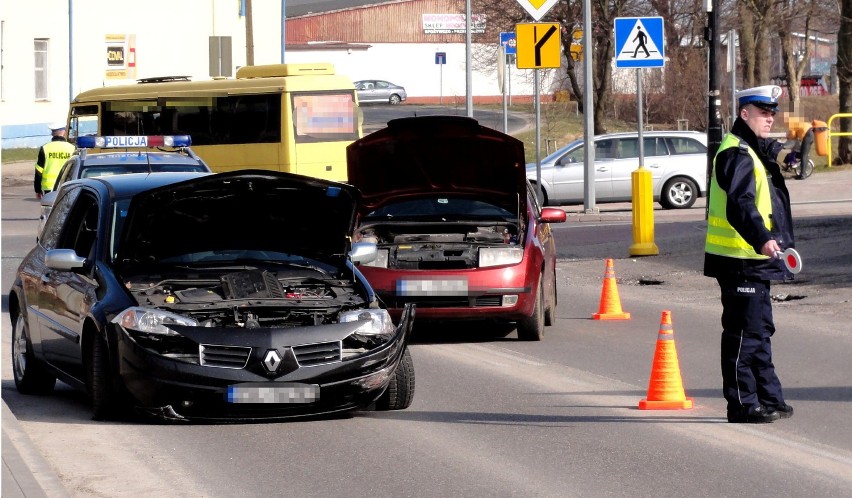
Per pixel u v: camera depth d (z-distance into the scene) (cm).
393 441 1151
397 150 1828
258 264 1334
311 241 1374
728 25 6544
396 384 1290
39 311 1408
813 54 12394
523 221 1844
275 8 9112
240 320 1202
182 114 4112
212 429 1212
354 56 12100
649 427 1202
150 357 1161
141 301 1216
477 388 1429
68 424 1238
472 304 1733
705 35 2981
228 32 8506
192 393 1155
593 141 3816
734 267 1184
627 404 1320
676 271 2556
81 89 7431
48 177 3650
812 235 2806
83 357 1264
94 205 1381
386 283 1731
